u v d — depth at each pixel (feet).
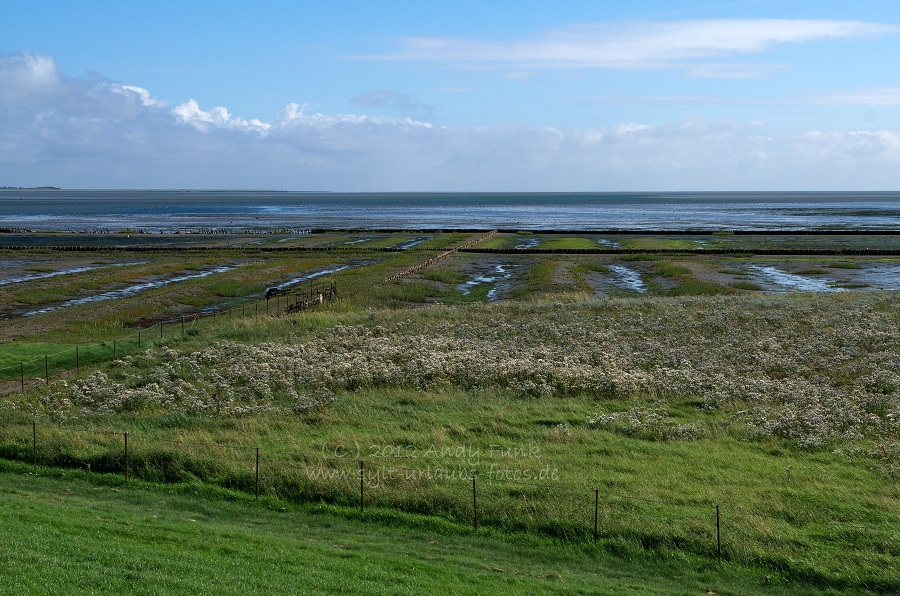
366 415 107.65
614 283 287.07
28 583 49.65
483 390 121.80
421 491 76.74
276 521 71.61
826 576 61.26
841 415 104.99
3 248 421.18
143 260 372.17
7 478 81.66
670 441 96.94
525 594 55.62
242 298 251.60
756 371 132.77
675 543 66.69
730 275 306.14
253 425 101.65
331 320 177.99
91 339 174.09
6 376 134.21
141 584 51.55
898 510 73.72
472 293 261.44
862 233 547.90
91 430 99.19
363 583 55.26
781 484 81.35
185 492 79.00
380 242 489.67
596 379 124.57
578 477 82.07
